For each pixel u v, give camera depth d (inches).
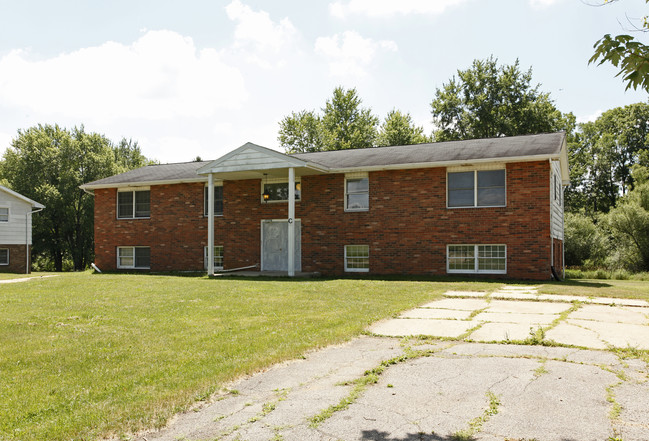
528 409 160.2
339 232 748.0
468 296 440.1
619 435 140.1
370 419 155.3
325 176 759.7
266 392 183.9
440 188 685.3
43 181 1699.1
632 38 152.3
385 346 250.8
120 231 922.7
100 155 1803.6
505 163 651.5
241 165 709.3
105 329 306.3
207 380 196.4
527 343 250.1
